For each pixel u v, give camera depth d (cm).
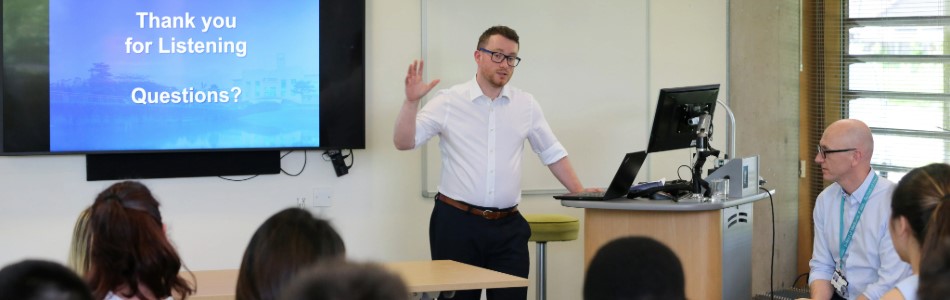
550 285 734
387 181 673
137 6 607
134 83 608
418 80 525
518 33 699
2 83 583
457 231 545
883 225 454
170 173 621
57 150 596
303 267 235
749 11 769
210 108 622
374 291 146
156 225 309
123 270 300
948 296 214
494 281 422
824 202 488
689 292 525
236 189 639
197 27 618
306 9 637
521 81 702
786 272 806
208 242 635
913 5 738
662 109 530
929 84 732
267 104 632
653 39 741
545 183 718
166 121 615
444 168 558
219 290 410
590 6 718
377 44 665
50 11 591
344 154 662
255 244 242
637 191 536
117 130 606
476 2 686
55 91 594
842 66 780
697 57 757
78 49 597
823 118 793
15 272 179
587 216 545
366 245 670
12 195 598
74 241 312
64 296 180
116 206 302
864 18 765
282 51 634
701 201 524
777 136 784
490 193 547
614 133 729
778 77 780
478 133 552
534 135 574
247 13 627
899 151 752
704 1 758
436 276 436
